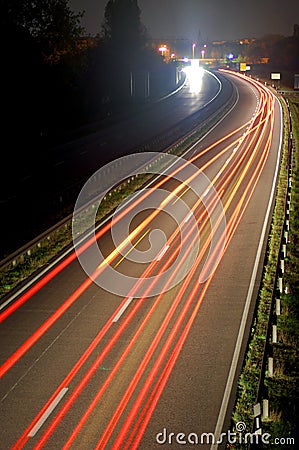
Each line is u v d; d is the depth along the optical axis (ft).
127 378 55.36
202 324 67.10
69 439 46.21
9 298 75.87
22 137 200.44
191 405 50.72
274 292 71.56
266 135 216.33
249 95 340.18
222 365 57.67
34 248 93.91
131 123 257.96
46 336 64.59
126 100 313.53
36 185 140.67
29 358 59.72
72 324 67.62
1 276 82.89
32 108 204.95
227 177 151.84
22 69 198.80
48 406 50.90
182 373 56.13
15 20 204.44
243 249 94.48
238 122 249.14
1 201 125.49
